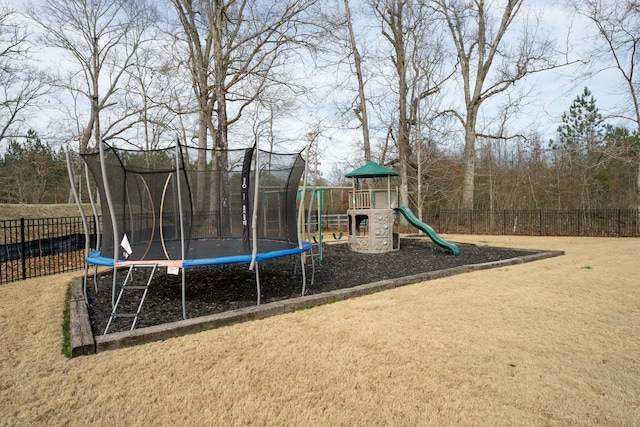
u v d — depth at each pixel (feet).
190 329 11.85
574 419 6.93
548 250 30.94
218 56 50.49
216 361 9.62
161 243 15.60
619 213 48.83
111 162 14.83
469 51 67.77
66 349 10.57
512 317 13.09
